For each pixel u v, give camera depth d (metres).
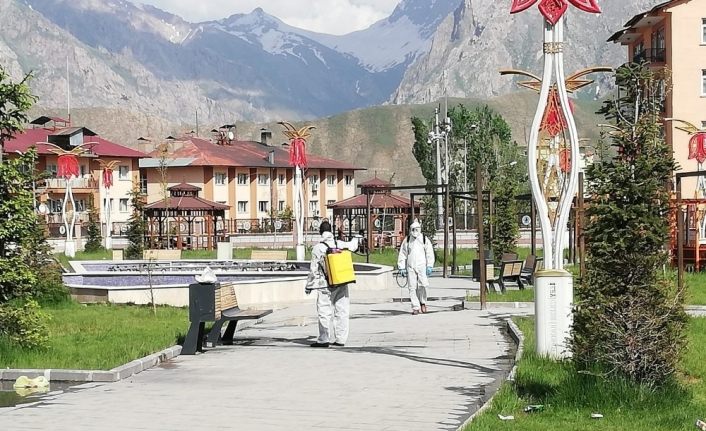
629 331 9.23
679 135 54.22
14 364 12.52
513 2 12.30
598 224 9.82
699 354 12.20
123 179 85.31
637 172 9.95
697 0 54.41
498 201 38.88
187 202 64.50
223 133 99.62
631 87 39.25
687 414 8.42
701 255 32.50
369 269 32.66
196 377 11.94
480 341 15.22
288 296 25.77
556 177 12.34
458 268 40.94
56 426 8.95
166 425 8.94
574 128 12.22
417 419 9.05
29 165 14.19
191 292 14.39
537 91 12.72
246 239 70.62
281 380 11.58
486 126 99.62
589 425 8.19
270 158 94.94
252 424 8.92
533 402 9.29
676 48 54.66
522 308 21.59
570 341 10.09
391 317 20.12
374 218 65.00
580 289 9.78
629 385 9.05
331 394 10.50
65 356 13.30
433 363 12.80
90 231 57.62
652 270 9.50
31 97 13.79
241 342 15.91
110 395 10.67
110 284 30.59
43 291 22.16
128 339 15.51
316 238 70.75
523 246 55.81
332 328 15.89
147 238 61.34
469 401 9.95
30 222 13.89
